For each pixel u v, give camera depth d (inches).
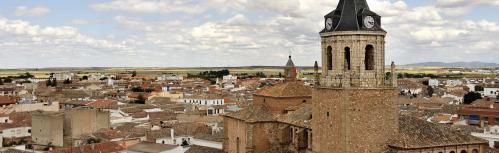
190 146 5866.1
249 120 4197.8
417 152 3294.8
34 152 5629.9
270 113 4330.7
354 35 3265.3
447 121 7327.8
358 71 3282.5
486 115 7770.7
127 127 7672.2
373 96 3304.6
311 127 3750.0
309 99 4426.7
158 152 5319.9
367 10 3312.0
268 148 4244.6
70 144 6870.1
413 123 3570.4
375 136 3314.5
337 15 3356.3
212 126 7396.7
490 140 5782.5
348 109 3260.3
